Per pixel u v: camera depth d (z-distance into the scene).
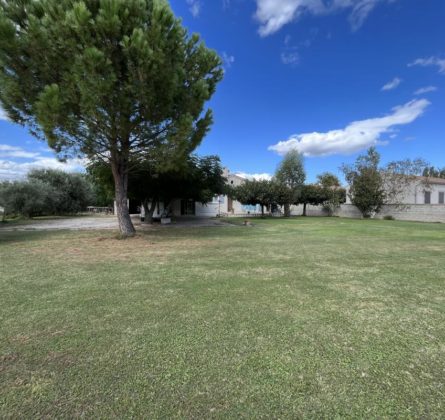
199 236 10.23
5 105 8.00
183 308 3.27
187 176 13.45
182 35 8.33
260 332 2.69
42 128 7.50
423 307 3.32
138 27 7.16
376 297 3.65
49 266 5.43
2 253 6.85
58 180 27.22
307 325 2.84
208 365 2.15
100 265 5.50
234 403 1.75
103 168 12.98
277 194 24.28
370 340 2.54
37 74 7.61
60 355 2.29
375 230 12.60
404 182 21.62
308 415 1.66
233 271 4.99
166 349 2.38
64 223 17.47
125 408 1.70
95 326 2.81
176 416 1.64
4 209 20.41
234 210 34.00
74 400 1.77
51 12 6.97
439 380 1.98
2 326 2.82
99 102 7.16
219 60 9.62
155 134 8.97
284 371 2.08
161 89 7.80
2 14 6.73
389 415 1.65
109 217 25.05
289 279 4.47
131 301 3.50
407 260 5.92
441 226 14.90
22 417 1.63
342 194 29.33
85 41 6.91
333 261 5.82
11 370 2.08
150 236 10.20
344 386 1.91
